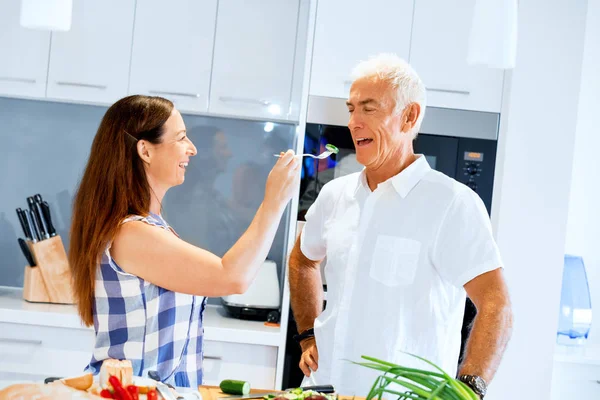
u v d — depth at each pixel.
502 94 3.18
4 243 3.71
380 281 2.05
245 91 3.32
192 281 1.70
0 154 3.71
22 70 3.31
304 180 3.17
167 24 3.31
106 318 1.73
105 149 1.76
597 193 3.70
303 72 3.25
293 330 3.13
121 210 1.72
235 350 3.12
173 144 1.79
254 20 3.32
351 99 2.06
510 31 2.11
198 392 1.65
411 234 2.03
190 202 3.73
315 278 2.34
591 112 3.70
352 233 2.12
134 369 1.72
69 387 1.40
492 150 3.18
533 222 3.08
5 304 3.21
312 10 3.15
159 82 3.32
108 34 3.31
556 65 3.06
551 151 3.08
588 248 3.71
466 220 1.98
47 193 3.72
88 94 3.32
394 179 2.07
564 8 3.06
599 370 3.17
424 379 1.43
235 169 3.73
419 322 2.01
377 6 3.17
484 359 1.79
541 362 3.08
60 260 3.32
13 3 3.29
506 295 1.89
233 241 3.73
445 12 3.17
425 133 3.19
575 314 3.39
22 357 3.10
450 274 1.99
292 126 3.72
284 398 1.56
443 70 3.18
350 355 2.07
